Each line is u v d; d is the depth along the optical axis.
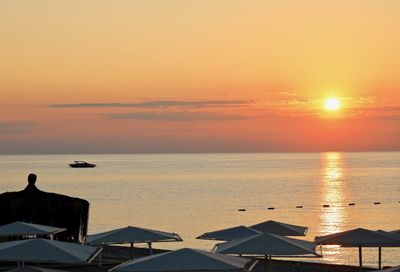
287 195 110.81
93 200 101.12
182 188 130.50
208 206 91.19
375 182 146.62
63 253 16.47
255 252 17.91
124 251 35.03
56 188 130.38
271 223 24.73
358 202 96.31
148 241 21.73
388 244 20.64
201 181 156.88
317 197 106.00
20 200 26.47
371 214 79.75
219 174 198.00
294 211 84.62
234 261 15.27
